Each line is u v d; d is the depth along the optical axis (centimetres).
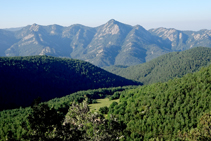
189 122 5384
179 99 6431
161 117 5859
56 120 1769
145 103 6875
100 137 2409
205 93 6269
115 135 2542
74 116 2547
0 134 6103
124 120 6166
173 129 5353
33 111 1691
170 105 6331
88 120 2512
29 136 1644
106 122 2552
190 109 5934
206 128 3253
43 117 1680
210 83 6919
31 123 1658
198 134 3105
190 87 6975
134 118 6222
